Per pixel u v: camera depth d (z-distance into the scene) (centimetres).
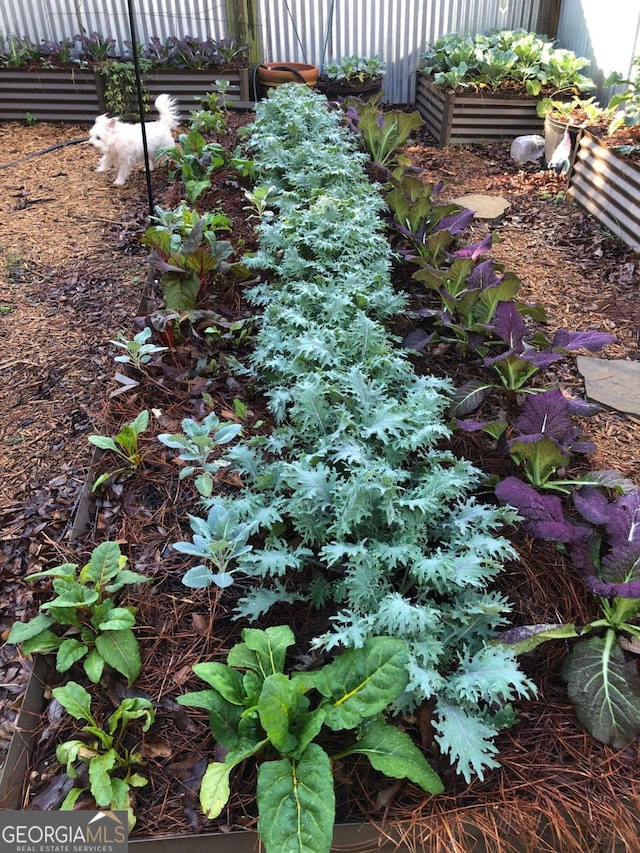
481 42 427
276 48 448
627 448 171
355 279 191
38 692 118
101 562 127
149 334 183
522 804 101
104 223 281
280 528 134
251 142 292
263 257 211
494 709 113
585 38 412
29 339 206
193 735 111
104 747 107
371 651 104
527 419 157
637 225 267
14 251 257
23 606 131
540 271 259
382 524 130
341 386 152
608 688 113
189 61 413
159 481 154
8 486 155
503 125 395
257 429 166
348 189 251
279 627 113
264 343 178
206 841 98
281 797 93
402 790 103
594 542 134
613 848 99
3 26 433
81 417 174
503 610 113
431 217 249
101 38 415
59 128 405
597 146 299
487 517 129
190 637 124
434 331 204
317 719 99
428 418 142
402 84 466
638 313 231
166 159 330
